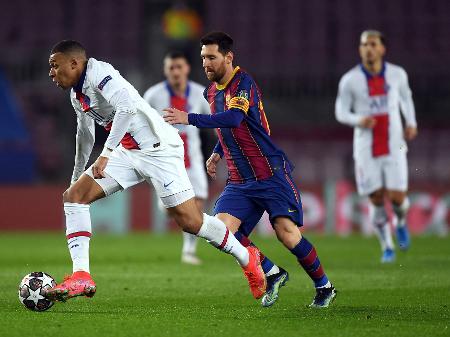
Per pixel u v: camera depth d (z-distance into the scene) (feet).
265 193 79.92
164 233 230.48
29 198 236.63
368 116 139.03
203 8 289.74
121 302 86.07
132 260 146.10
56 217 236.63
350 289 98.99
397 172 138.41
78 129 79.97
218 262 143.02
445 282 106.63
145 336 63.05
